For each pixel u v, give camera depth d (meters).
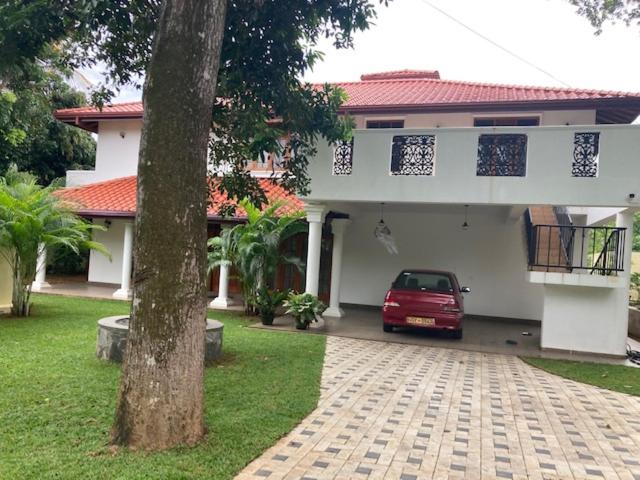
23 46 7.08
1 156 20.83
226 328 11.84
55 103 22.03
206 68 4.62
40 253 12.05
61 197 13.59
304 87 8.84
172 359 4.52
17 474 3.91
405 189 11.04
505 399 7.13
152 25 7.52
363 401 6.67
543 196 10.24
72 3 6.70
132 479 3.90
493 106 14.23
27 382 6.40
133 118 19.47
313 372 7.96
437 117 15.74
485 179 10.56
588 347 10.80
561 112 14.73
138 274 4.53
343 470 4.49
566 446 5.42
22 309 11.80
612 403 7.20
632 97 13.15
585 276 10.61
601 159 10.00
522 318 15.88
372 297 17.28
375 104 15.16
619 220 10.72
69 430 4.87
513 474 4.63
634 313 15.45
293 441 5.13
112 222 19.39
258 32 7.58
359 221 17.52
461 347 11.13
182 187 4.50
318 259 12.57
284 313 13.96
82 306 13.82
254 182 9.14
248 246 12.70
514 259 16.03
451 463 4.80
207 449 4.58
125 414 4.52
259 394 6.55
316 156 11.59
